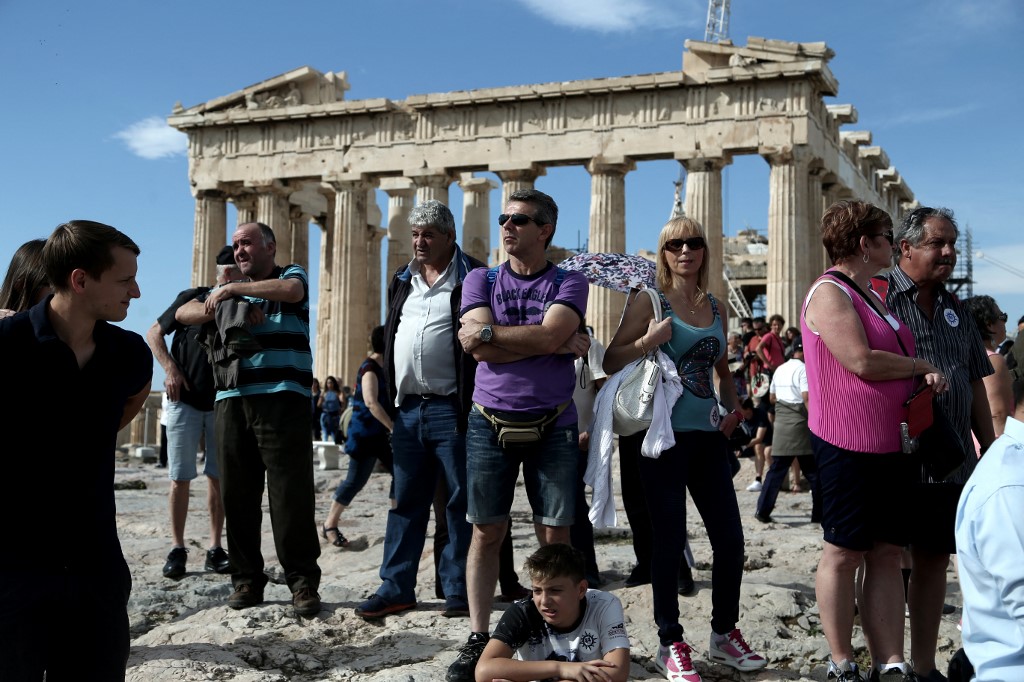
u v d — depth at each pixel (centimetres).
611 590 898
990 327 978
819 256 4116
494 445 720
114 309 487
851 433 639
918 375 645
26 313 479
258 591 883
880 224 673
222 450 871
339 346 4453
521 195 729
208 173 4753
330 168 4534
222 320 833
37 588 460
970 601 402
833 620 643
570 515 717
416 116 4388
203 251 4766
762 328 2600
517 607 622
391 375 852
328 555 1227
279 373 852
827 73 3869
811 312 666
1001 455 401
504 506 724
